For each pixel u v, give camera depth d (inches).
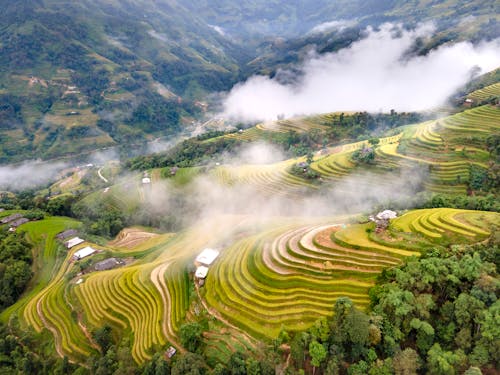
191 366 1616.6
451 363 1277.1
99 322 2362.2
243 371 1553.9
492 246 1786.4
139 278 2662.4
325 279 1968.5
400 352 1364.4
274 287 2011.6
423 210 2480.3
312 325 1672.0
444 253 1849.2
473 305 1382.9
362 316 1435.8
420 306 1440.7
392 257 1989.4
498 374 1258.0
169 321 2144.4
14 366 2268.7
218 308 2025.1
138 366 1884.8
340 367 1444.4
